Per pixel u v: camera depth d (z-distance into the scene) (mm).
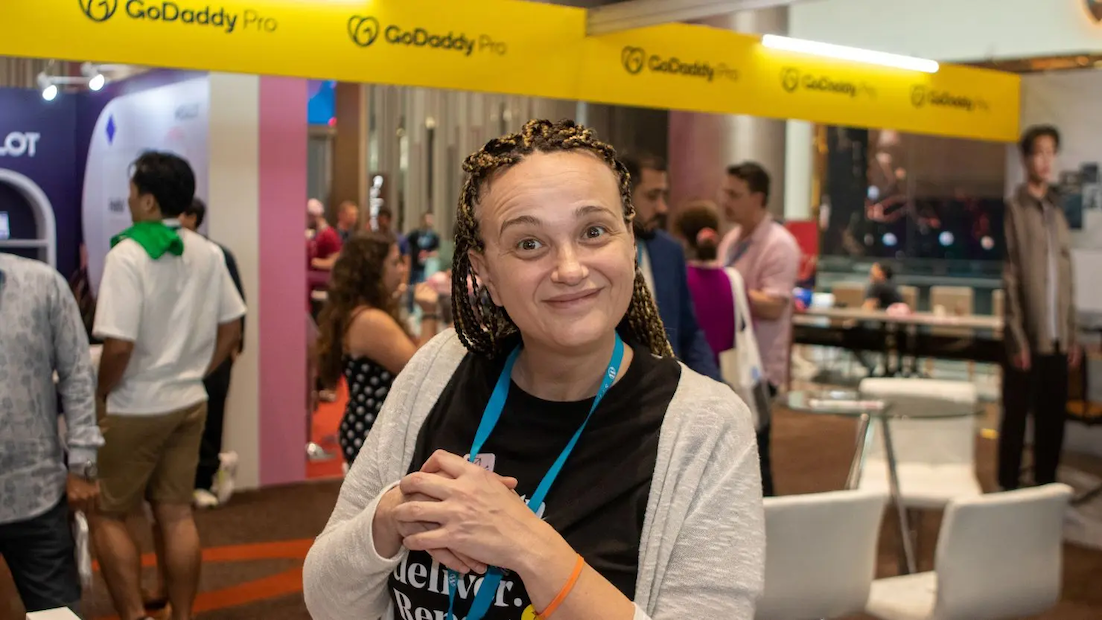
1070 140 6113
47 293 2711
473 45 4113
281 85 5602
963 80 5922
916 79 5707
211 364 3742
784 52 5121
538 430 1147
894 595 2941
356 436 3219
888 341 8820
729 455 1106
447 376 1271
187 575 3588
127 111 6102
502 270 1100
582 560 1021
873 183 11992
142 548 4699
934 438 4328
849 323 9250
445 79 4051
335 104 7246
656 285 3182
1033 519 2725
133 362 3428
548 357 1142
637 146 8180
